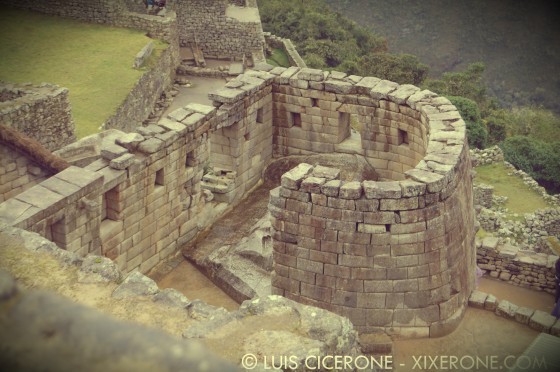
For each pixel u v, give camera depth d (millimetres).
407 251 19406
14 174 23016
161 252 23109
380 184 19016
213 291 22297
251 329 11180
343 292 19891
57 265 12852
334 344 11188
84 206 19219
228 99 24625
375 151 26375
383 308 19906
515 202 39312
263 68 27266
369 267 19531
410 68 62781
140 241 22141
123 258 21562
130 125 41750
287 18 74562
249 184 26859
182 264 23469
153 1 54812
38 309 3701
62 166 22953
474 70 62531
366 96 25844
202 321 11391
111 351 3588
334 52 69875
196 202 24234
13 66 44969
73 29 50750
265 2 77312
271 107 27156
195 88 50969
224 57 57594
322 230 19484
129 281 12391
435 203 19250
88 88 42219
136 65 45781
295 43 71438
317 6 80562
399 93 25219
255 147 26781
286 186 19406
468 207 21672
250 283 21703
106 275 12633
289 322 11328
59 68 44875
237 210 25859
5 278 3910
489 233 34188
